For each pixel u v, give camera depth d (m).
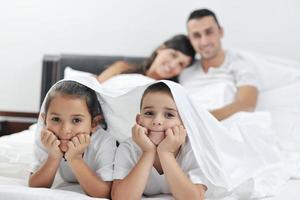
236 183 1.00
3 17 2.35
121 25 2.26
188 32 1.88
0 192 0.83
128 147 0.98
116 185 0.89
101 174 0.93
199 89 1.84
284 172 1.15
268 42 2.09
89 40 2.29
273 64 1.91
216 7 2.13
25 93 2.36
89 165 0.99
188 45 1.91
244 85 1.78
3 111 2.22
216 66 1.91
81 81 0.97
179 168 0.89
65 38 2.31
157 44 2.22
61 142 0.92
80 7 2.29
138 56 2.20
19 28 2.34
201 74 1.93
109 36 2.27
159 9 2.20
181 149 0.98
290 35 2.06
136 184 0.86
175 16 2.19
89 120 0.95
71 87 0.94
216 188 0.94
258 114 1.27
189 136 0.92
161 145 0.89
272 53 2.09
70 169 1.01
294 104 1.77
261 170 1.11
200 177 0.93
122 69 1.93
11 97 2.37
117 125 1.04
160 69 1.88
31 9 2.32
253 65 1.88
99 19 2.27
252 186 0.99
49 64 2.20
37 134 1.00
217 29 1.86
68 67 2.11
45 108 0.95
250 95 1.73
